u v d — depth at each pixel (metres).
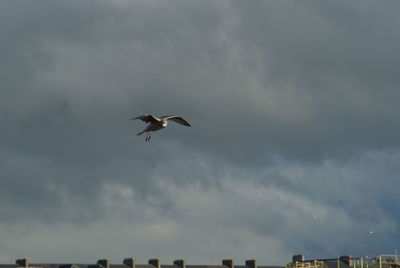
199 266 107.62
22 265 92.75
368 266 81.81
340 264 102.50
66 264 95.25
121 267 98.94
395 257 78.69
